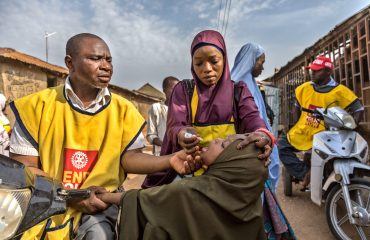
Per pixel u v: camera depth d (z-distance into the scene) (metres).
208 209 1.23
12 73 9.59
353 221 2.92
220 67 1.83
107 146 1.67
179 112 1.91
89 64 1.62
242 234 1.27
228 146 1.32
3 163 1.22
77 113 1.65
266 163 1.32
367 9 6.61
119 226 1.33
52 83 11.68
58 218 1.48
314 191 3.53
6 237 1.02
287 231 2.32
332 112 3.44
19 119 1.64
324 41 8.72
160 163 1.67
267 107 3.62
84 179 1.64
